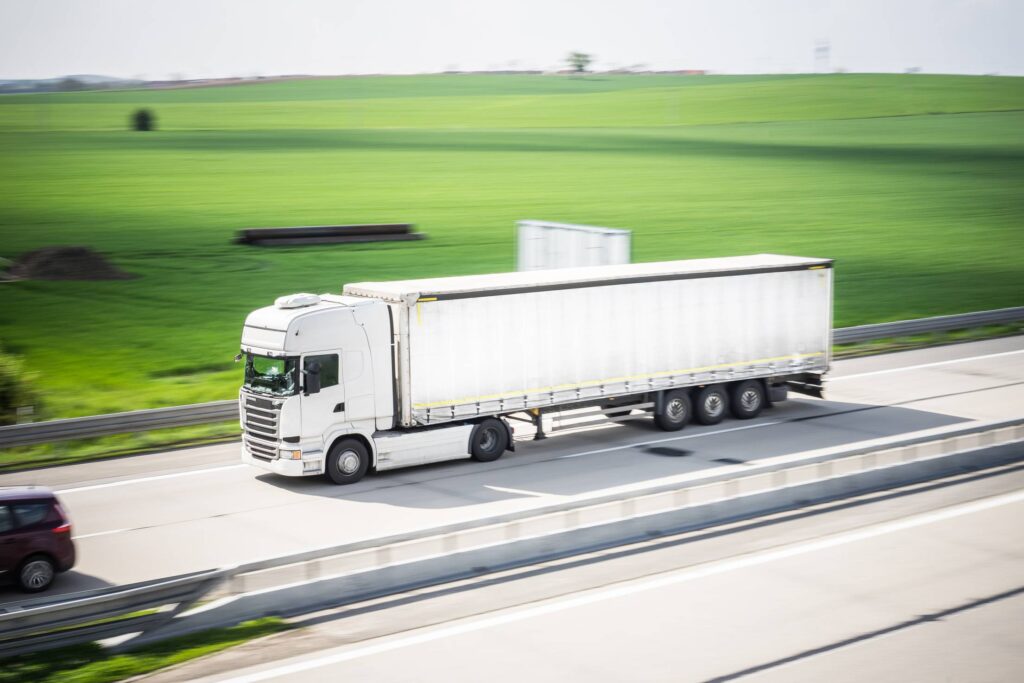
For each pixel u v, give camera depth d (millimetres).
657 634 13461
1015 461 21766
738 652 12867
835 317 42812
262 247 57875
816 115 178250
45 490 15742
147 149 120938
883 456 20203
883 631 13438
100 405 29016
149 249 56656
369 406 21172
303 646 13289
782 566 15875
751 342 25703
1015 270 54688
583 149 125312
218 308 42594
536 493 20219
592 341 23391
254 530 18203
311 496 20312
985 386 30109
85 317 40625
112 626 13094
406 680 12258
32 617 12453
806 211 76000
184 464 23062
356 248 58062
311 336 20469
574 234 33062
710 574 15586
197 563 16562
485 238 61969
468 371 21922
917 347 36750
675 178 96188
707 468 21766
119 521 18844
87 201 76750
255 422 21078
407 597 14914
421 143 133625
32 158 108375
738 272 25266
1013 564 15797
